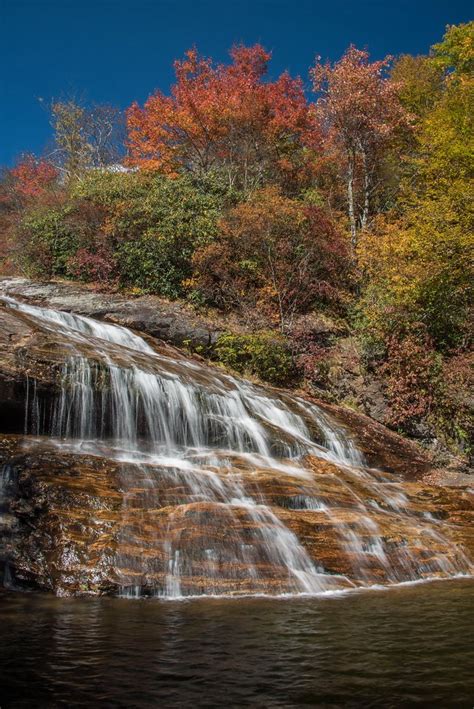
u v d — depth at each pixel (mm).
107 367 9953
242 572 6195
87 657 3943
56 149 32750
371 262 18453
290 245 18062
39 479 6750
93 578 5828
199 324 15812
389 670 3729
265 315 17344
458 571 7379
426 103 28188
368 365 16438
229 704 3201
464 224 18297
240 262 17844
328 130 24156
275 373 15648
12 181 33188
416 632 4582
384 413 15461
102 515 6430
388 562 7016
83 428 9531
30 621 4840
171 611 5203
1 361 8969
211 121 24047
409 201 22719
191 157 25719
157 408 10297
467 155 19656
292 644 4242
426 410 15391
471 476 12703
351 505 8266
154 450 9609
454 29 26000
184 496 7125
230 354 15438
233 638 4391
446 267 17344
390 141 23828
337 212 22031
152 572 5938
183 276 17734
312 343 16500
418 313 17312
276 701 3244
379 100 22078
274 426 11406
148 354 12500
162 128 25094
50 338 10266
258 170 25188
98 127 33406
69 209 18781
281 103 24875
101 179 20188
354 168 23984
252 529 6699
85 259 17750
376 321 16891
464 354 16672
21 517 6605
